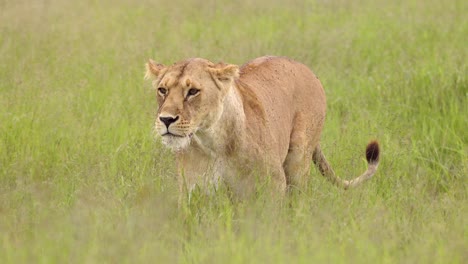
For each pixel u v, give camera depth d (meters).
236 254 12.38
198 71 14.34
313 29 30.42
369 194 15.78
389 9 34.25
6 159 18.33
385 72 24.78
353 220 14.02
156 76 14.87
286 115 16.11
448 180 18.02
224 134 14.50
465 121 20.23
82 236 12.98
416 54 26.58
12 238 13.71
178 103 14.05
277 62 16.72
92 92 22.55
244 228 13.54
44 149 18.75
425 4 35.19
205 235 13.72
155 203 14.50
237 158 14.68
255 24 31.86
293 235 13.47
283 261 12.22
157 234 13.71
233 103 14.54
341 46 27.55
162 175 16.09
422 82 22.88
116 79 23.78
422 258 12.64
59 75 23.67
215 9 34.69
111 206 14.81
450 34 29.44
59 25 30.02
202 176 14.79
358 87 23.30
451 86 22.11
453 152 19.27
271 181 15.02
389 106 21.53
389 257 12.52
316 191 15.93
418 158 18.86
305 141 16.59
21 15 31.12
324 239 13.23
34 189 15.87
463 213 14.91
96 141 19.22
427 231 13.82
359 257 12.47
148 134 18.78
